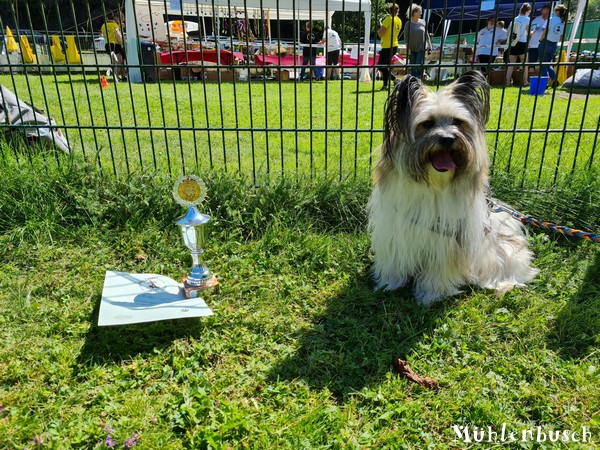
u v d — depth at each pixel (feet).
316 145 22.75
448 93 10.52
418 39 40.68
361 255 13.30
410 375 8.97
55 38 56.80
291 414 8.11
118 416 8.00
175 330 10.17
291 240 13.70
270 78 54.44
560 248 13.50
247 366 9.19
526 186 15.40
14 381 8.67
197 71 53.47
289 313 10.88
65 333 10.01
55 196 14.30
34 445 7.41
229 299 11.32
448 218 10.73
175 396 8.44
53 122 18.40
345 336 10.19
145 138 23.95
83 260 12.63
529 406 8.41
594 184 14.56
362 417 8.17
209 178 14.90
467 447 7.66
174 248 13.33
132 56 49.24
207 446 7.42
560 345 9.89
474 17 64.44
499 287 11.73
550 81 46.14
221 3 49.83
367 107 33.73
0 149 15.55
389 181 11.08
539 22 45.47
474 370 9.18
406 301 11.35
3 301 11.01
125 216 14.23
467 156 10.03
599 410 8.27
